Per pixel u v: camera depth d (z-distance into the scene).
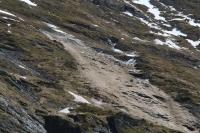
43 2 191.75
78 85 108.31
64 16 182.50
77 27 171.50
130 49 163.62
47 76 108.50
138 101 112.31
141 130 84.31
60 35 154.88
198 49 199.88
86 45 152.50
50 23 166.38
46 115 73.44
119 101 106.31
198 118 112.44
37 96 86.44
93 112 85.12
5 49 116.50
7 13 156.88
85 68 126.88
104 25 193.00
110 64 139.75
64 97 91.69
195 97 122.69
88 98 100.06
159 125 92.69
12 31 134.75
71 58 131.25
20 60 113.31
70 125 73.00
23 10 169.38
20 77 91.06
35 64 114.56
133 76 132.75
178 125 105.00
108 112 85.56
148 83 128.88
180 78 141.12
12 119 65.06
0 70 86.44
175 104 117.44
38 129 69.06
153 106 111.88
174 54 175.12
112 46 164.38
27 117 69.38
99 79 120.12
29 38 133.75
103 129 77.25
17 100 74.75
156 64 149.50
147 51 169.00
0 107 65.75
